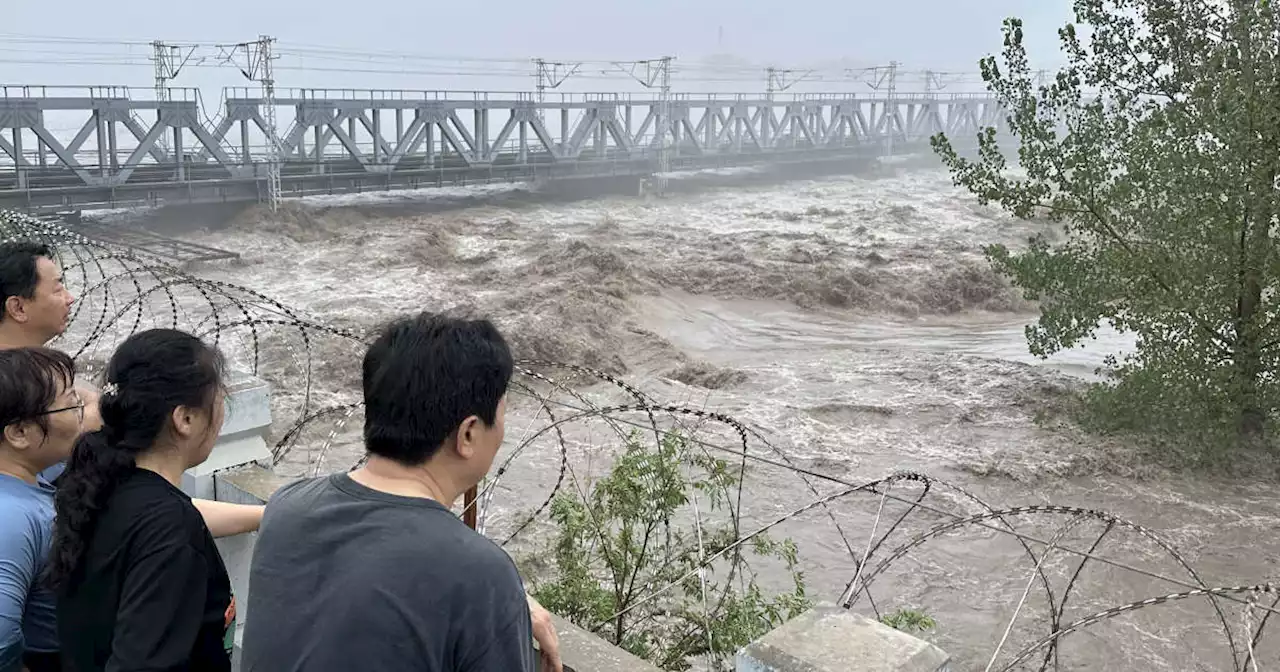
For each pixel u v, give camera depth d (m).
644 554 7.32
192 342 3.20
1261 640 11.66
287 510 2.52
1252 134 16.08
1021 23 18.17
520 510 14.17
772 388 22.70
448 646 2.29
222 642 3.15
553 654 3.13
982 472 17.23
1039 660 11.18
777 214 51.59
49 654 3.46
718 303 31.19
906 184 69.75
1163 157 17.22
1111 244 18.61
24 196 36.22
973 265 34.28
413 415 2.43
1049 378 23.11
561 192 58.19
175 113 40.16
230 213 42.06
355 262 35.28
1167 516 15.69
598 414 6.34
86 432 3.10
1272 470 17.50
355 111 46.59
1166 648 11.55
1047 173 18.77
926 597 12.70
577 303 27.66
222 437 5.00
